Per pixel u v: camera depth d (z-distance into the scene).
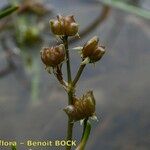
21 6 0.44
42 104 0.34
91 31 0.41
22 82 0.36
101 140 0.30
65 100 0.34
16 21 0.43
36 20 0.44
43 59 0.16
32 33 0.41
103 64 0.37
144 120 0.32
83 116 0.16
